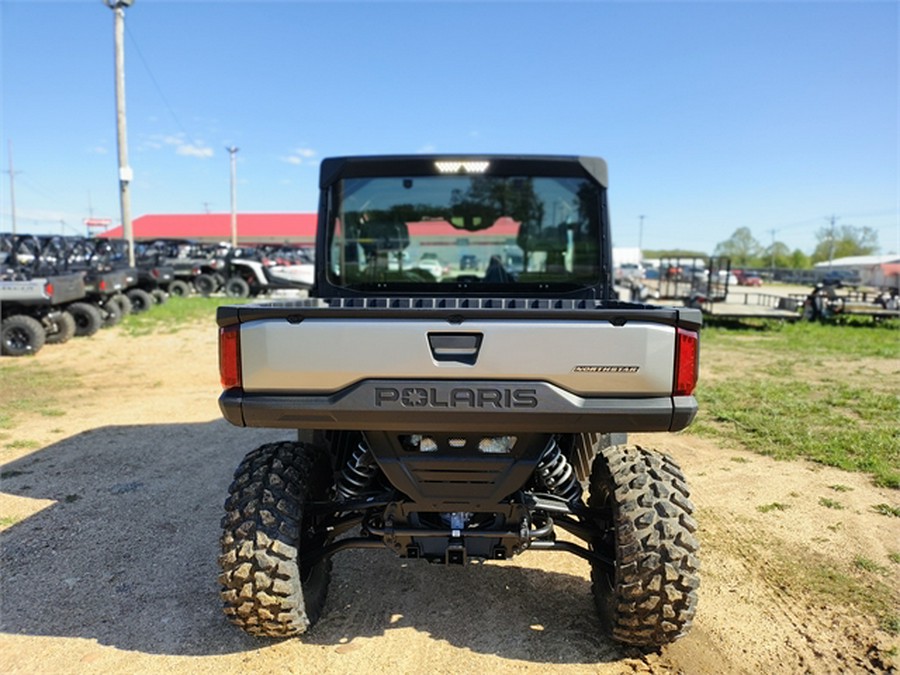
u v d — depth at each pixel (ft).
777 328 49.03
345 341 7.48
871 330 48.73
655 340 7.36
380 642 9.20
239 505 8.29
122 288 43.19
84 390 26.43
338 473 9.95
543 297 12.95
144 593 10.46
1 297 33.78
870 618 9.69
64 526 12.98
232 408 7.69
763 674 8.46
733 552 11.82
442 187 12.58
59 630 9.43
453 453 8.10
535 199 12.54
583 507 8.82
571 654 8.90
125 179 56.75
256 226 210.59
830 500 14.26
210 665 8.63
